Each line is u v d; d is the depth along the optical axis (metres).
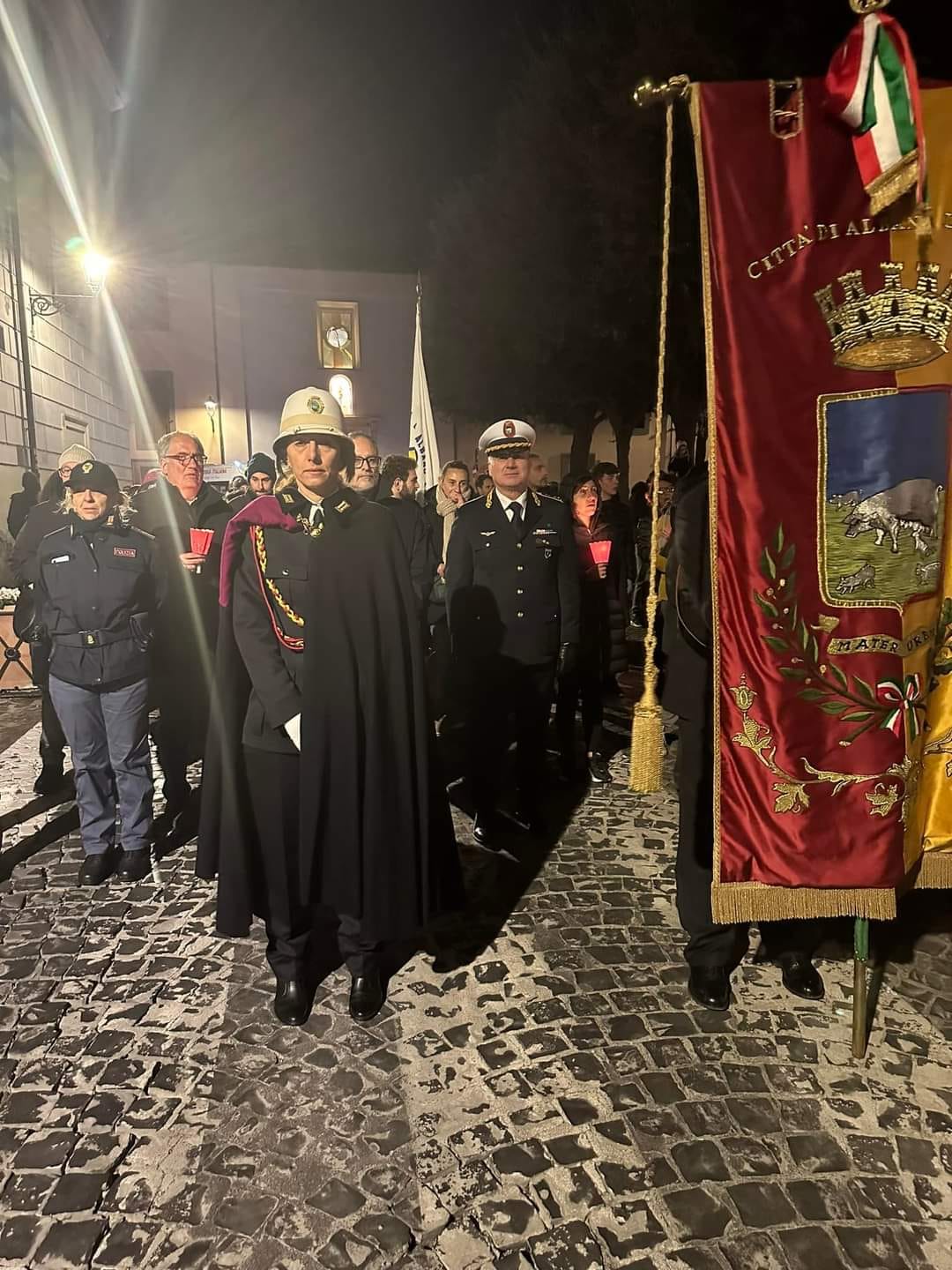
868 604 2.24
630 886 3.61
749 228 2.19
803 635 2.27
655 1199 1.99
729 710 2.33
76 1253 1.87
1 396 10.58
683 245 11.45
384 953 3.09
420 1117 2.27
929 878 2.46
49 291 12.64
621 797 4.69
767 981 2.88
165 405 22.25
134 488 6.91
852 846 2.30
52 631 3.58
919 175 1.98
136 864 3.71
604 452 28.00
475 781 4.03
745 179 2.18
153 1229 1.93
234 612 2.56
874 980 2.88
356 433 5.21
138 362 21.73
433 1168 2.09
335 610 2.50
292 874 2.65
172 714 4.21
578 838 4.14
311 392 2.54
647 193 11.55
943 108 2.12
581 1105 2.30
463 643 3.97
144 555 3.65
